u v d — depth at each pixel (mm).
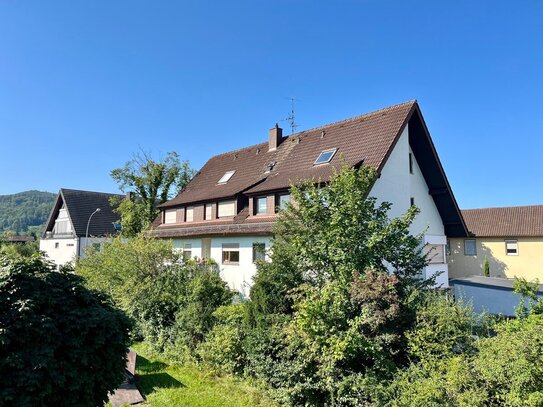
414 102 17922
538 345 5406
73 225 38000
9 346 5820
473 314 7891
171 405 8523
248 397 8828
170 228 25625
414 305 7891
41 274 6625
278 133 23781
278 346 9039
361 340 7297
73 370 6215
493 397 5539
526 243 28859
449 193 20016
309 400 8047
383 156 15984
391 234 9758
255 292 10344
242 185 21453
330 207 10250
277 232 11547
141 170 31203
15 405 5520
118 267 15297
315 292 8820
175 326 12383
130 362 10688
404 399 6281
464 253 31500
